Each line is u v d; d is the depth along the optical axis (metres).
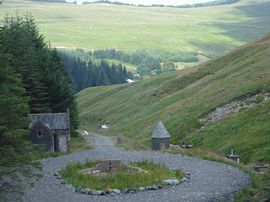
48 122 80.12
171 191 45.00
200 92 118.31
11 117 33.81
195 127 93.62
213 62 153.62
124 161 62.56
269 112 79.94
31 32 109.25
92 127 145.50
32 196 42.97
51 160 66.00
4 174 35.16
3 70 34.44
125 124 129.12
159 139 84.12
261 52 131.00
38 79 89.25
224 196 42.94
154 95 146.62
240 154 67.94
